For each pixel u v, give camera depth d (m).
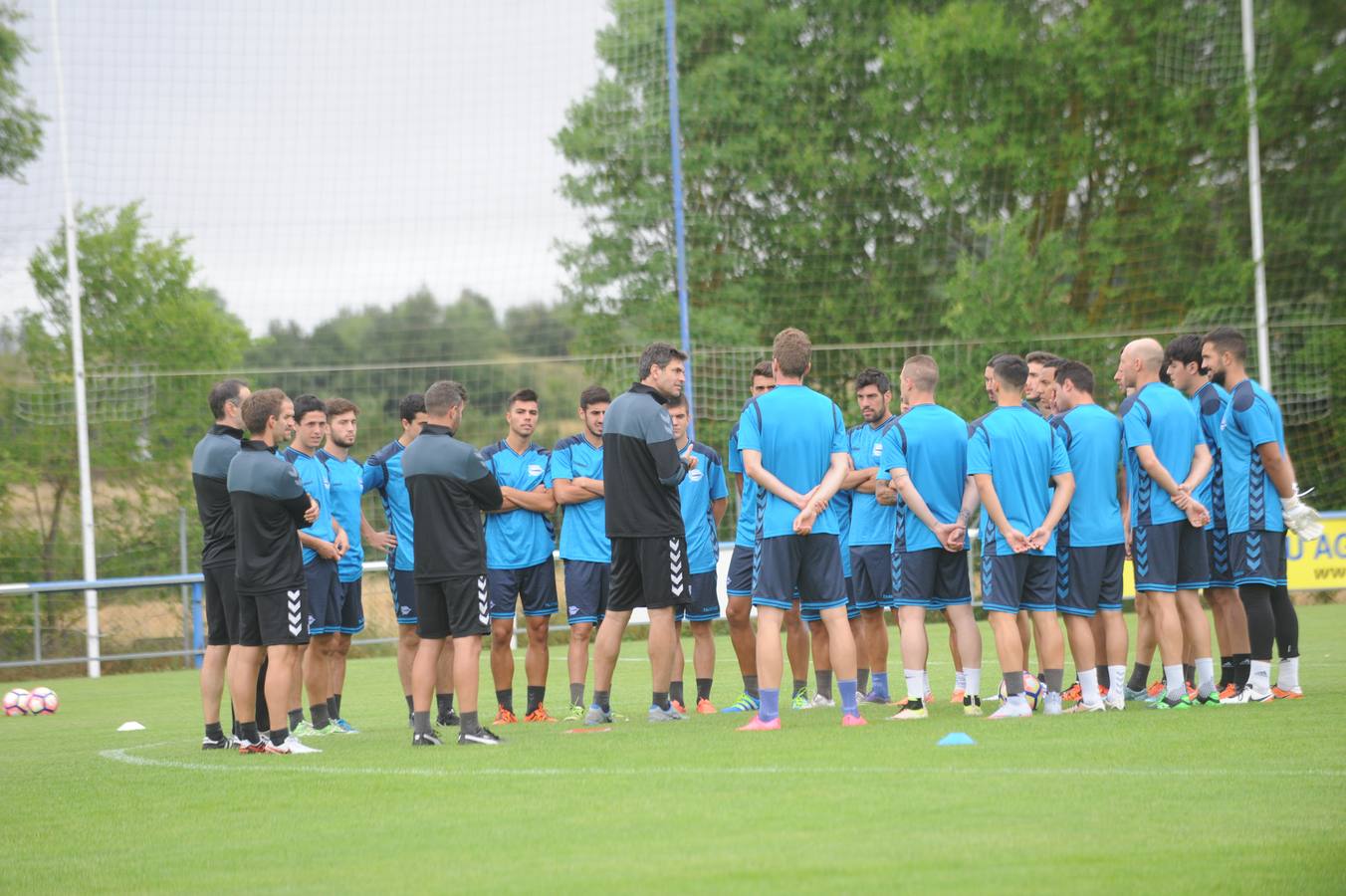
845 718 22.77
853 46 83.19
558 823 15.23
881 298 81.25
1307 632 43.06
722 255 81.31
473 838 14.72
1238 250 79.62
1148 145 79.94
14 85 68.38
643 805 15.95
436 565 22.44
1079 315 79.62
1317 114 81.00
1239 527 24.41
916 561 23.52
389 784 18.50
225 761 22.06
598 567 27.45
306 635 22.62
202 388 70.00
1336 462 75.38
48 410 61.56
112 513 64.44
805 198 82.31
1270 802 14.99
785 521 22.41
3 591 48.78
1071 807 14.90
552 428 83.12
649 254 81.19
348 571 27.91
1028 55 80.44
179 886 13.33
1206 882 11.86
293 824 16.11
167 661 55.62
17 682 49.00
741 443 22.80
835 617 22.75
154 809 17.66
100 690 42.56
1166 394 24.27
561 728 25.03
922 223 82.69
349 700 34.94
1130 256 80.25
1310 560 57.50
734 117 81.62
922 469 23.69
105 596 55.28
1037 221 82.06
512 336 84.62
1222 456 24.89
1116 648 23.84
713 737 21.73
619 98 80.31
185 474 67.25
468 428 83.44
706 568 28.19
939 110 81.38
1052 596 23.47
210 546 23.41
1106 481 23.69
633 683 36.47
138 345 71.00
